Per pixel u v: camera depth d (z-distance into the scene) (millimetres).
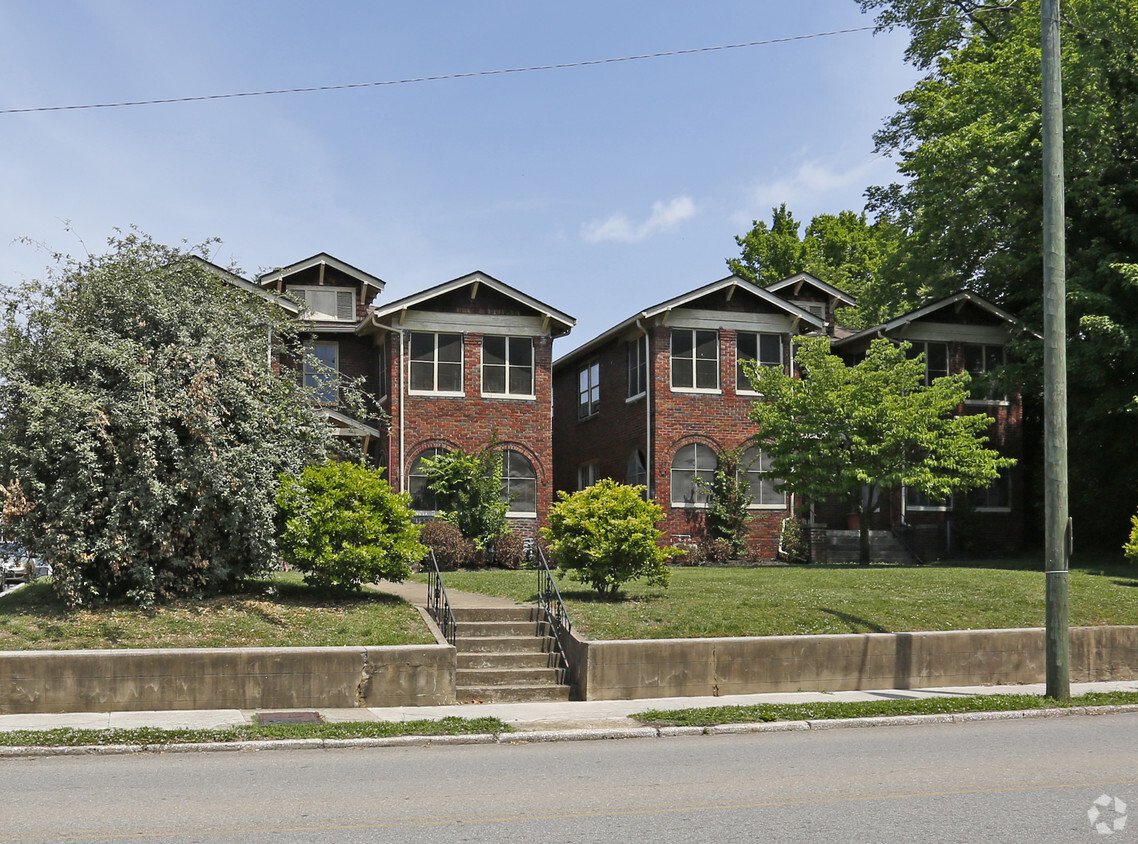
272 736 11289
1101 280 28766
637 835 7250
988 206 30938
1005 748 10984
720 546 30969
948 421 28094
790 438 28016
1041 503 33125
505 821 7668
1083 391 30047
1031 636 16609
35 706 12719
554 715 13055
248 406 16375
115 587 16031
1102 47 28516
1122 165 29281
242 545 16266
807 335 33750
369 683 13852
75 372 15719
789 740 11719
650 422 31734
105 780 9281
